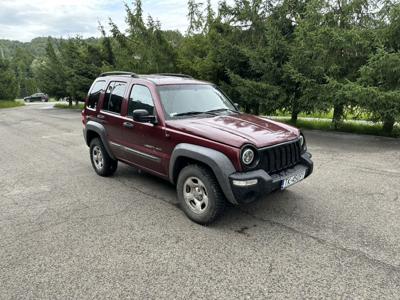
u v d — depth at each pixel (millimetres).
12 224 4289
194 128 4082
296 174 4125
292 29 12523
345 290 2820
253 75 12617
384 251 3418
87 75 25688
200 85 5324
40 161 7879
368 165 6770
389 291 2797
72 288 2951
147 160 4848
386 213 4363
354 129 11164
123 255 3463
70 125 15602
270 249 3504
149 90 4812
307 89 10250
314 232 3865
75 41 31672
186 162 4359
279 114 13891
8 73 45250
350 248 3490
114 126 5449
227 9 13219
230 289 2875
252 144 3709
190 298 2775
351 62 10258
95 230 4051
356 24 10773
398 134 10188
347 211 4449
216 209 3900
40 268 3271
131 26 19969
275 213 4418
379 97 8594
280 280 2977
